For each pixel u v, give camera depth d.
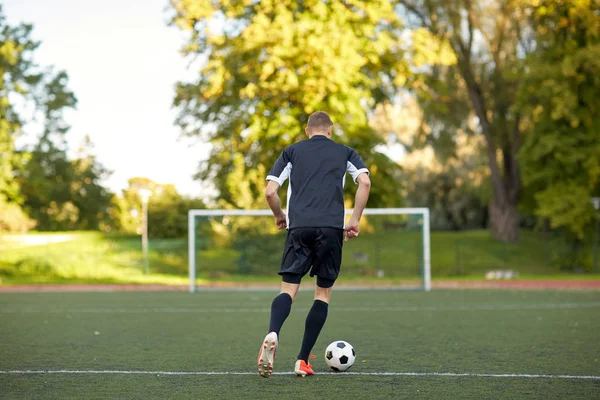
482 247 41.31
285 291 5.93
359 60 25.17
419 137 43.88
